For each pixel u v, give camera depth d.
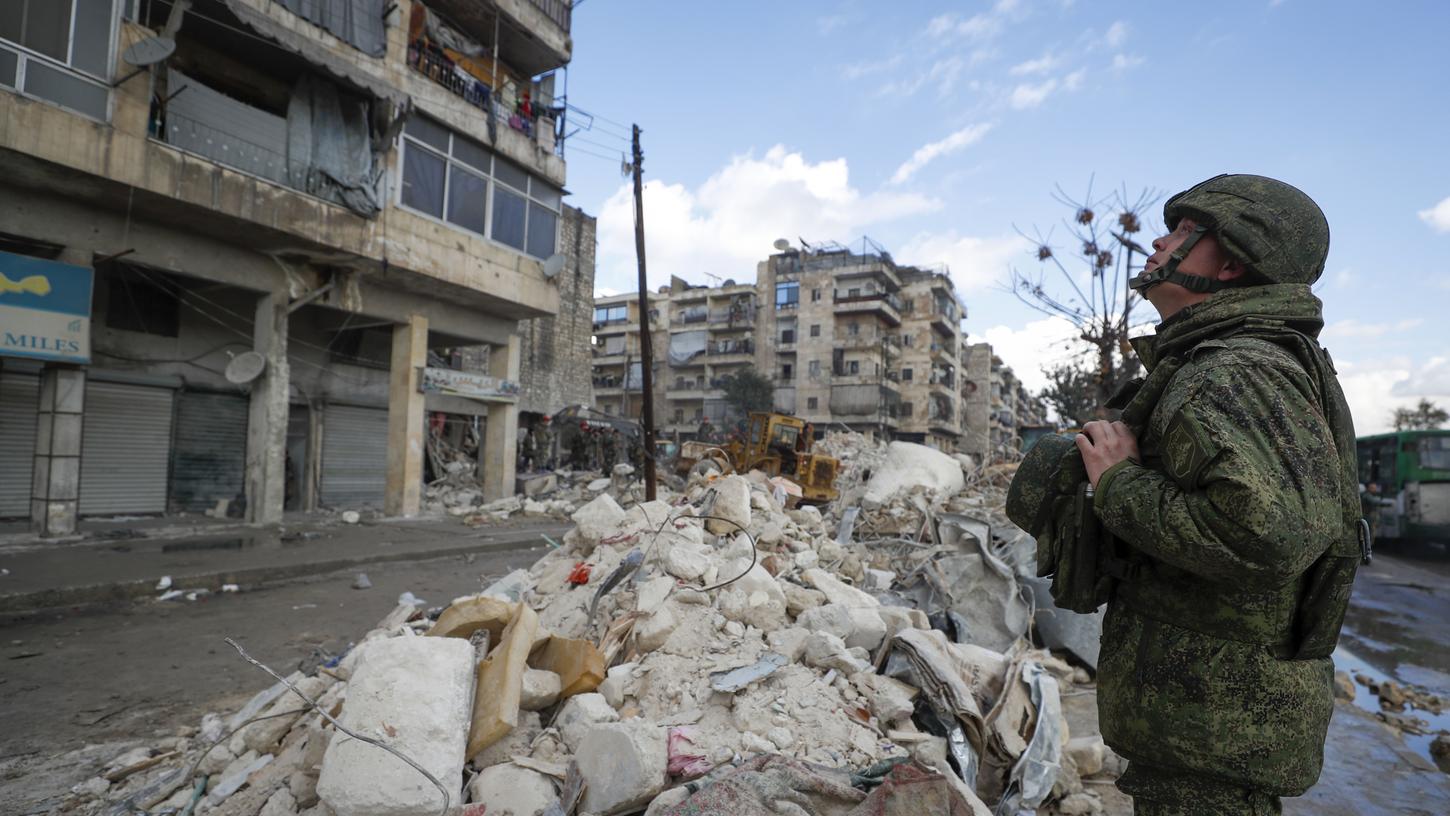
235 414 14.40
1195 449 1.12
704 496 5.74
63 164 9.03
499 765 2.45
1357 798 3.21
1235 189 1.36
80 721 4.02
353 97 12.73
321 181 12.10
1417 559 13.89
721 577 4.24
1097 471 1.32
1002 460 12.59
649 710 2.98
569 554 5.03
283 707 3.17
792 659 3.34
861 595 4.51
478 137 14.93
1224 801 1.21
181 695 4.49
